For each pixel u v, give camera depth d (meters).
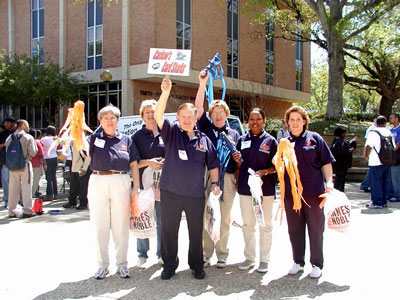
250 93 28.23
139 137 5.02
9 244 5.84
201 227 4.44
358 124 18.47
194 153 4.40
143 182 4.98
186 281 4.37
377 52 22.00
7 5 27.27
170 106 23.88
